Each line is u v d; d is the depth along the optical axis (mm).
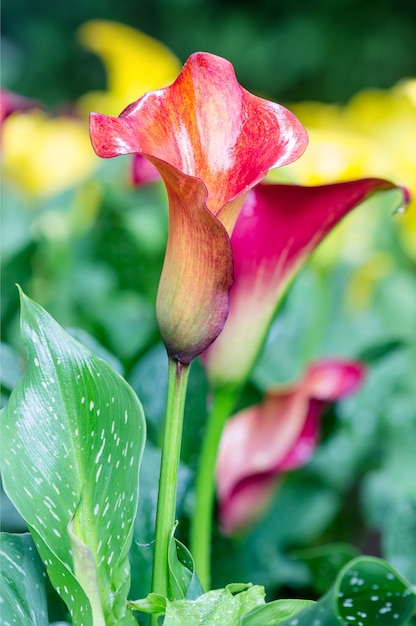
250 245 713
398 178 1166
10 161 1692
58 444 602
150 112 565
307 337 1207
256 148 576
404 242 1715
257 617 571
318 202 692
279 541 1187
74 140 1769
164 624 569
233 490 936
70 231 1501
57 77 7645
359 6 7297
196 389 851
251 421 958
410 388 1406
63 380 604
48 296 1411
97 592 589
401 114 1598
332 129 1763
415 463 1198
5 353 826
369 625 596
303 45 7203
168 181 559
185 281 574
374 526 1281
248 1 7594
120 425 604
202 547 730
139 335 1356
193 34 7512
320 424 1074
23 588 601
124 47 1563
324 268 1189
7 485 582
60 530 598
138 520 723
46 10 7781
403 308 1712
